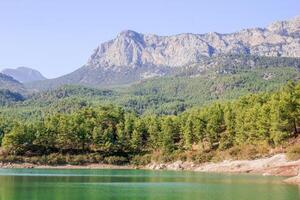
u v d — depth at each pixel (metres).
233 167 189.88
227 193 108.75
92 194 110.25
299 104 187.25
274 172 167.75
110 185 132.88
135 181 146.88
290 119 189.38
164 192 114.06
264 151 191.00
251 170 181.25
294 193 106.50
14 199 100.81
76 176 170.75
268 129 193.00
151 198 102.62
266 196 101.56
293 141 187.62
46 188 123.38
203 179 151.88
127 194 110.19
